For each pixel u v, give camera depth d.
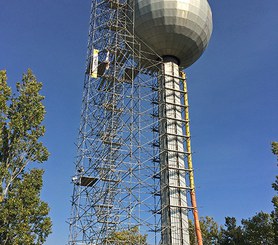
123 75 50.62
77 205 41.28
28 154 32.88
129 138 45.84
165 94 53.09
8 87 33.44
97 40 50.69
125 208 42.03
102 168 42.94
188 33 53.38
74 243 39.78
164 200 46.81
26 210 28.91
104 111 46.69
